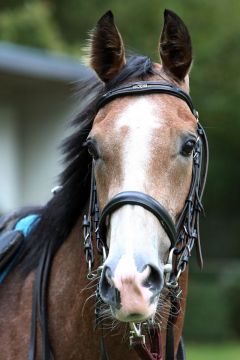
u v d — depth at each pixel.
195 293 14.95
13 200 15.09
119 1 23.84
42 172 15.34
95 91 3.45
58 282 3.38
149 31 21.45
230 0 21.28
